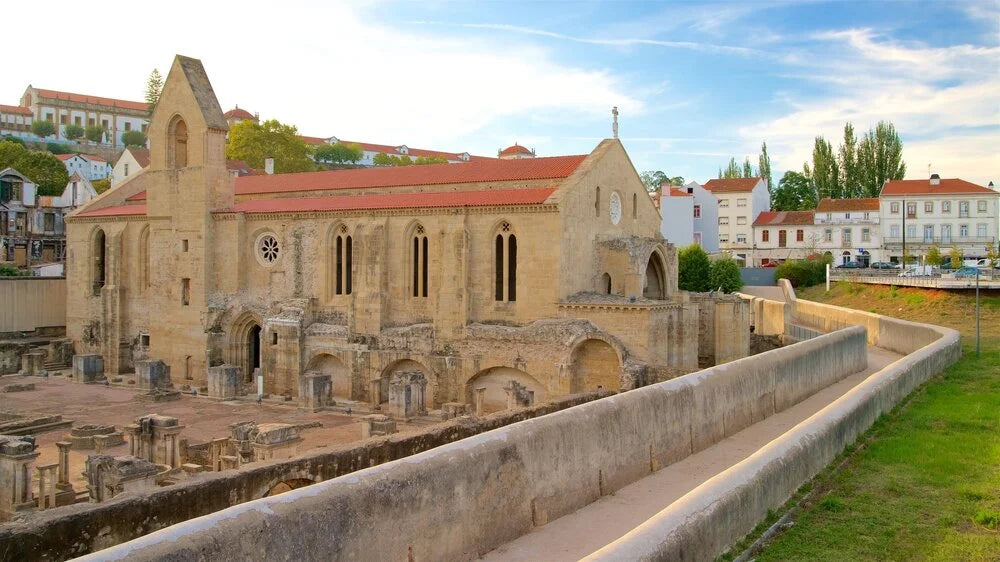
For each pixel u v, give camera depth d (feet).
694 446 111.55
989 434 100.73
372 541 63.00
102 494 99.91
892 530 67.15
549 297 196.75
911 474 83.61
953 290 257.55
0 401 207.21
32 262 411.54
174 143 250.37
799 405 143.95
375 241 215.72
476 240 206.39
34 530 63.26
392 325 218.38
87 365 236.63
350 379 215.72
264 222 237.45
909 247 450.71
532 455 81.82
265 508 56.49
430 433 104.53
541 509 82.64
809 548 63.31
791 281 389.39
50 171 514.27
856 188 542.57
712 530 58.80
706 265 344.69
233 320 238.07
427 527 68.39
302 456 89.10
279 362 224.33
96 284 274.98
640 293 212.02
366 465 95.30
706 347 248.52
